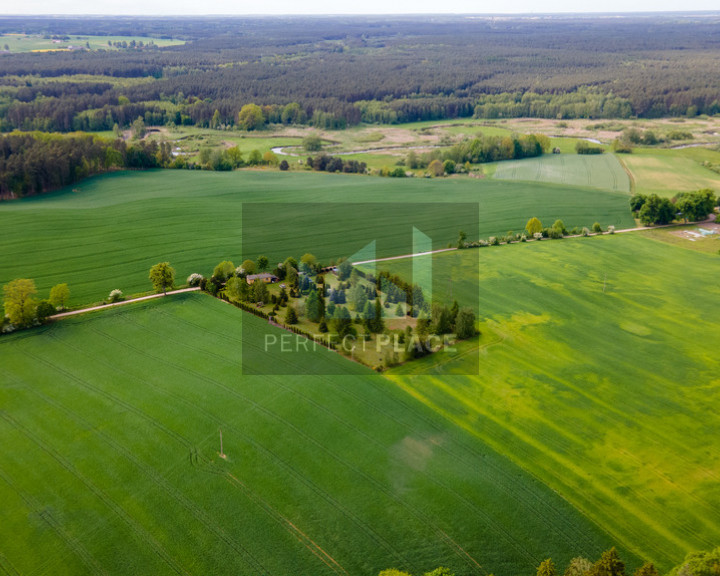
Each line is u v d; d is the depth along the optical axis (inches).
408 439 2429.9
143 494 2133.4
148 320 3326.8
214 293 3649.1
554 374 2906.0
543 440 2453.2
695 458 2372.0
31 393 2657.5
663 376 2910.9
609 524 2062.0
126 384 2731.3
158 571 1863.9
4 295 3617.1
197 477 2209.6
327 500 2123.5
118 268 4057.6
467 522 2047.2
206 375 2807.6
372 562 1903.3
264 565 1888.5
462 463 2306.8
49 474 2210.9
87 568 1867.6
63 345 3053.6
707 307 3661.4
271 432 2442.2
